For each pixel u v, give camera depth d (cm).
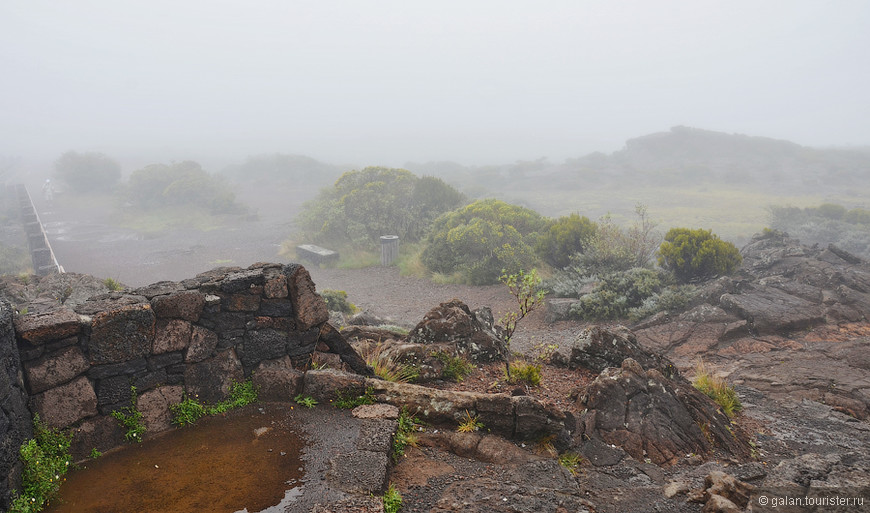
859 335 1023
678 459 509
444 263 2066
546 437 496
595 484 438
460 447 469
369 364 643
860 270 1383
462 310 759
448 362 664
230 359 512
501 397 503
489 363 729
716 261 1423
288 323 553
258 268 556
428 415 508
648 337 1127
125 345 432
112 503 358
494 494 389
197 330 485
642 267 1593
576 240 1817
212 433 461
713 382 759
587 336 729
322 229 2647
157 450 431
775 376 862
